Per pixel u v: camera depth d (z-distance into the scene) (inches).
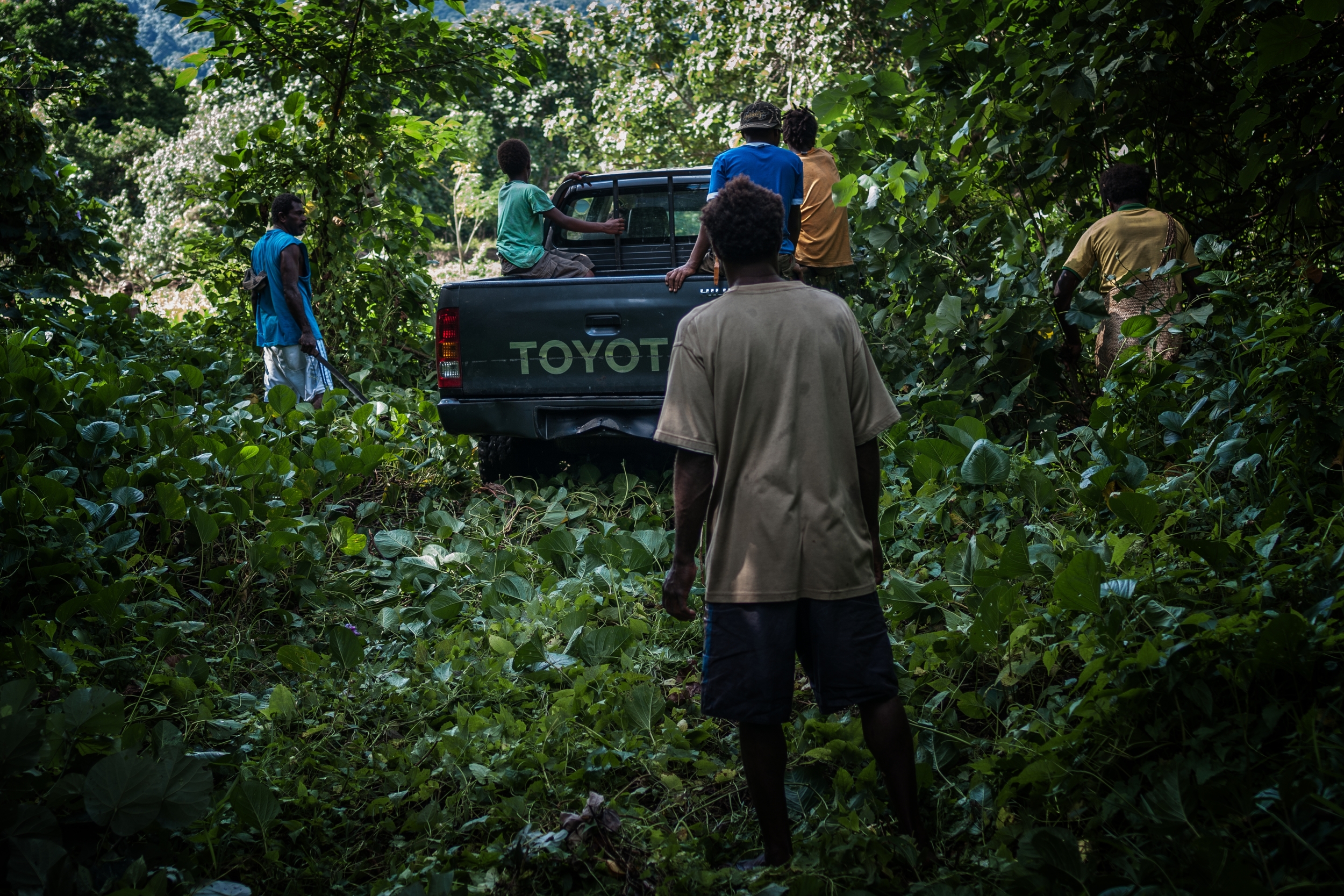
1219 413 153.0
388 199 350.3
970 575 143.6
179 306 560.7
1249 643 98.0
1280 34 141.9
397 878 97.5
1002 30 225.9
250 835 103.4
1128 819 90.7
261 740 124.0
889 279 226.2
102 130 1512.1
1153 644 99.0
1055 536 148.6
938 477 172.2
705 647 97.0
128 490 164.1
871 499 99.7
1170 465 159.6
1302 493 134.4
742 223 95.9
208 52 316.8
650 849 101.4
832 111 249.9
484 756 117.8
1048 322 198.8
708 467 96.6
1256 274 185.2
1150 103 210.4
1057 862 84.1
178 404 225.6
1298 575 110.9
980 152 236.2
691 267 199.0
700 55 590.2
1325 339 140.2
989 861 91.0
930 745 110.6
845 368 96.2
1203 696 94.3
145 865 92.3
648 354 201.9
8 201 299.9
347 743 126.7
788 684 94.1
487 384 206.7
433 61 330.3
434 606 156.9
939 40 231.1
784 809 97.3
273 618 160.7
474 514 203.0
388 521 205.3
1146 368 171.6
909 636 133.6
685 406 94.7
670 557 170.6
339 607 162.6
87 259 327.3
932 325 203.2
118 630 145.5
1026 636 119.5
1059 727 104.7
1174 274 181.3
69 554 149.2
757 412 93.4
